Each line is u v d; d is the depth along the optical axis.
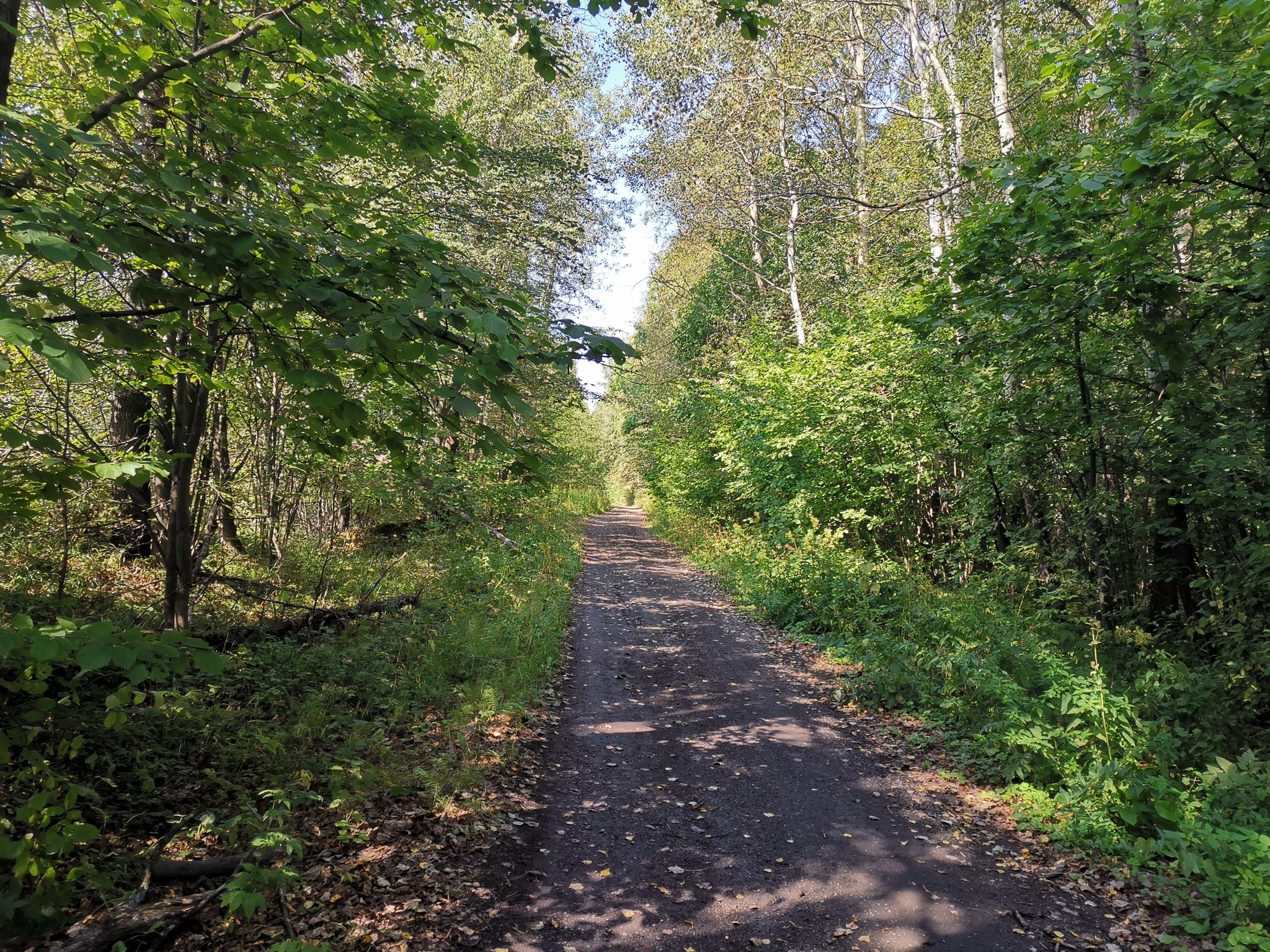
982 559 11.20
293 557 10.48
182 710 5.06
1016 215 6.72
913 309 11.66
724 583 15.59
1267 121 5.25
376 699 6.62
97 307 5.35
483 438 3.38
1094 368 8.22
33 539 7.82
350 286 3.24
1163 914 4.04
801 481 14.60
